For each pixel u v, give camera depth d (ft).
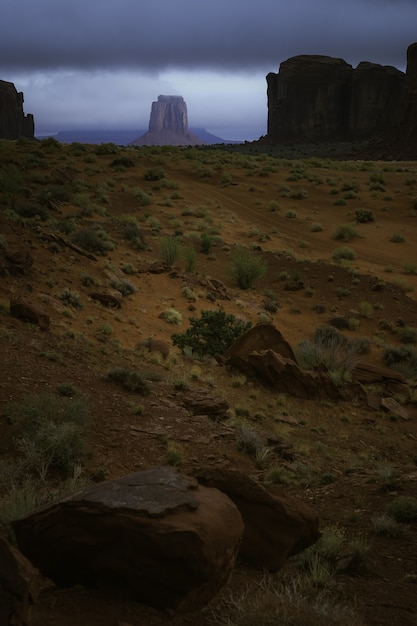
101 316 89.10
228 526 16.85
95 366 61.26
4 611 11.95
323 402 72.69
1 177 166.20
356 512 35.65
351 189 235.81
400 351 105.50
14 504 26.08
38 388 49.19
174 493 17.16
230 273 133.39
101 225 158.71
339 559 25.26
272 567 22.77
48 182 201.26
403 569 25.46
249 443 49.62
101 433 44.70
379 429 68.44
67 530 16.58
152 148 299.58
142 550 15.81
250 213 203.82
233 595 18.65
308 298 131.23
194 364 76.48
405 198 227.81
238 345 79.87
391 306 130.21
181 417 52.65
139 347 78.54
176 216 187.83
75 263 109.09
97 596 16.12
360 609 20.49
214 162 267.18
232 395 67.10
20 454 38.19
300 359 86.84
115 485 17.66
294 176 246.47
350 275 143.02
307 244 173.47
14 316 70.69
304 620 15.49
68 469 37.42
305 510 23.89
